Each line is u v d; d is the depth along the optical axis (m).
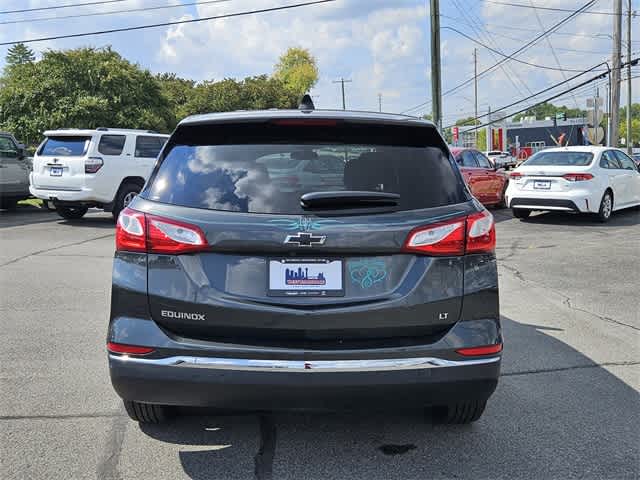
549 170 13.12
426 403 3.00
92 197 12.78
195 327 2.93
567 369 4.64
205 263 2.94
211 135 3.25
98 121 28.11
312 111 3.39
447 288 2.98
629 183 14.07
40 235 11.65
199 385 2.90
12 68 29.77
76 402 3.95
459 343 2.96
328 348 2.88
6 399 3.99
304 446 3.40
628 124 39.56
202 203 3.02
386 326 2.92
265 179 3.06
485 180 15.19
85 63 29.09
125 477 3.06
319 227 2.89
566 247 10.26
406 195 3.06
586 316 6.16
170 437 3.49
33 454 3.27
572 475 3.11
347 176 3.09
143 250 3.00
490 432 3.59
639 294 7.05
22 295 6.85
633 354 5.00
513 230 12.34
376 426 3.66
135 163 13.55
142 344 2.93
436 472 3.13
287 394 2.88
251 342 2.91
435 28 24.52
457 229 3.01
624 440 3.49
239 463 3.21
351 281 2.92
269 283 2.90
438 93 24.84
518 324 5.88
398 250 2.93
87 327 5.63
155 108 31.02
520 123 81.44
